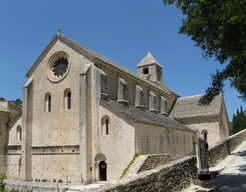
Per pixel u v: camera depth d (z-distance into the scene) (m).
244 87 18.64
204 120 52.47
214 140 50.78
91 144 30.55
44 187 26.98
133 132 28.16
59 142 32.81
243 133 51.28
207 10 15.88
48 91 35.38
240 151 35.09
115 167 28.53
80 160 29.64
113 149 29.05
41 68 36.84
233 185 16.80
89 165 29.67
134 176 12.51
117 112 29.47
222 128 54.66
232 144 36.62
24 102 35.75
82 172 29.19
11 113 42.06
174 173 15.30
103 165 30.31
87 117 30.61
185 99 61.62
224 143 30.86
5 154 39.28
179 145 42.28
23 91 36.19
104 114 30.36
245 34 15.26
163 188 13.71
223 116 57.38
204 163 21.31
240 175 19.67
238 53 14.94
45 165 32.91
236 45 15.48
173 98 62.09
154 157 26.92
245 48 14.79
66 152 31.59
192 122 53.66
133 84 41.91
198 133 52.06
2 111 40.09
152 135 32.59
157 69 65.25
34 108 36.06
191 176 18.03
